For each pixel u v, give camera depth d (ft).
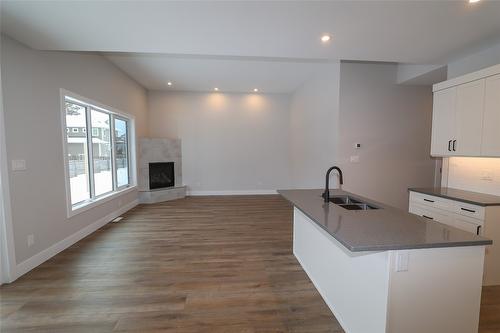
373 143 14.16
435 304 4.57
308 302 7.11
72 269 8.91
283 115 23.68
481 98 8.36
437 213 9.30
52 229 9.93
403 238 4.58
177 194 21.57
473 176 9.73
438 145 10.14
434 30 7.72
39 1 6.11
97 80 13.28
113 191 15.98
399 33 7.91
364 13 6.79
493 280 7.86
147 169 20.18
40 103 9.31
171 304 6.96
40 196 9.28
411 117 14.38
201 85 20.38
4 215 7.79
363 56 9.95
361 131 14.03
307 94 18.74
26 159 8.63
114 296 7.30
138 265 9.27
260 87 21.01
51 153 9.87
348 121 13.91
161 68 15.94
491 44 8.72
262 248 10.94
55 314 6.50
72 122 11.95
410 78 13.05
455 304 4.62
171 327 6.07
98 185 14.32
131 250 10.64
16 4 6.24
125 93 17.03
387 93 14.10
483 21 7.14
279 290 7.70
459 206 8.38
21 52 8.47
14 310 6.65
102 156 14.83
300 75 17.46
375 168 14.28
